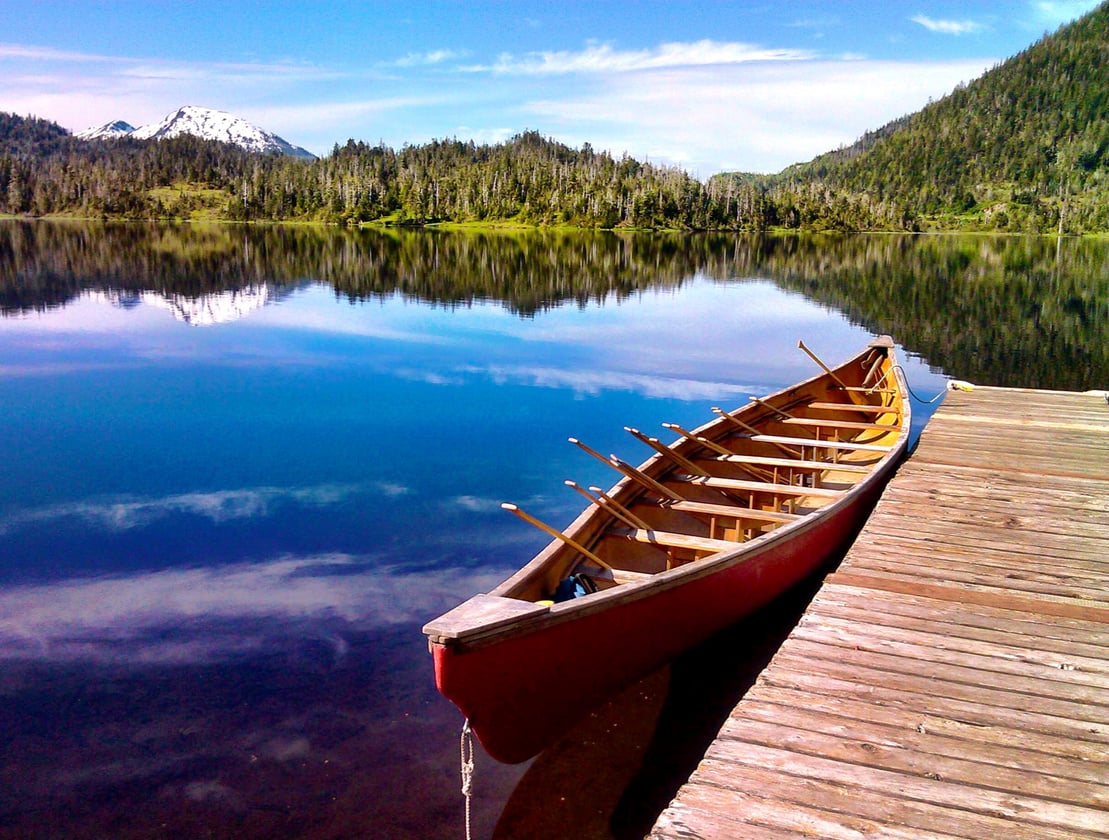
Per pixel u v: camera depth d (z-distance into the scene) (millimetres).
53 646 6012
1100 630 4750
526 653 4320
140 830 4270
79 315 23312
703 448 8781
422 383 15016
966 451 8938
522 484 9688
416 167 161000
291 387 14492
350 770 4746
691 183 141250
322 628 6328
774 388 15336
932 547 6102
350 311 25219
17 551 7648
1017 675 4250
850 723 3818
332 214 131375
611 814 4477
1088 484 7684
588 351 18844
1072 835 3080
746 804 3268
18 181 142500
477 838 4266
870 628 4789
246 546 7832
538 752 4852
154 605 6668
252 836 4234
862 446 8758
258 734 5039
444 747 4965
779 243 91250
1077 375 17297
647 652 5211
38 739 4973
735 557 5621
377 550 7797
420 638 6199
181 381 14828
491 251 59656
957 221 155750
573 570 5711
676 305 29266
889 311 27953
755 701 4012
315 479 9742
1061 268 50094
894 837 3074
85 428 11758
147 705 5312
